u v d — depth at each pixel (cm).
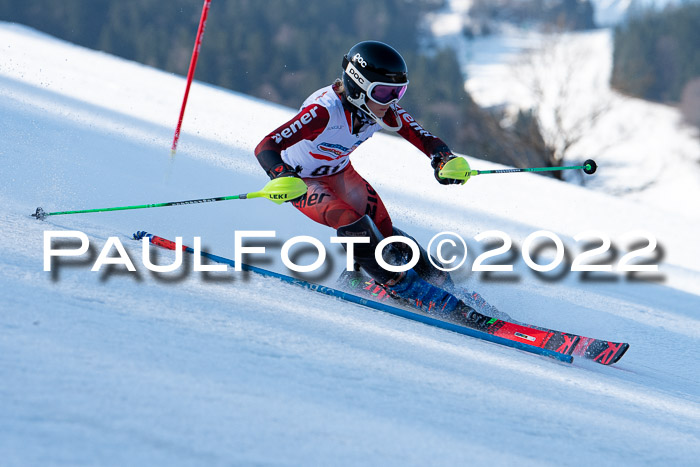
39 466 446
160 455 487
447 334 1161
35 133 2478
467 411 720
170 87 5694
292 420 593
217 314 891
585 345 1240
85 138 2662
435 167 1508
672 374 1323
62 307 788
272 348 787
